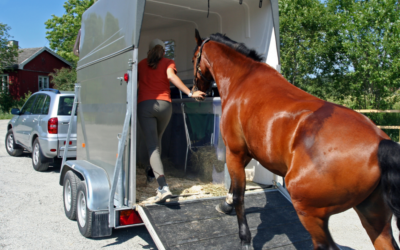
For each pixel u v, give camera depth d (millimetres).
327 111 1910
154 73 3369
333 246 1912
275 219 3053
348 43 11195
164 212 2922
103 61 3689
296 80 12828
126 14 3156
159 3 4176
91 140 4016
